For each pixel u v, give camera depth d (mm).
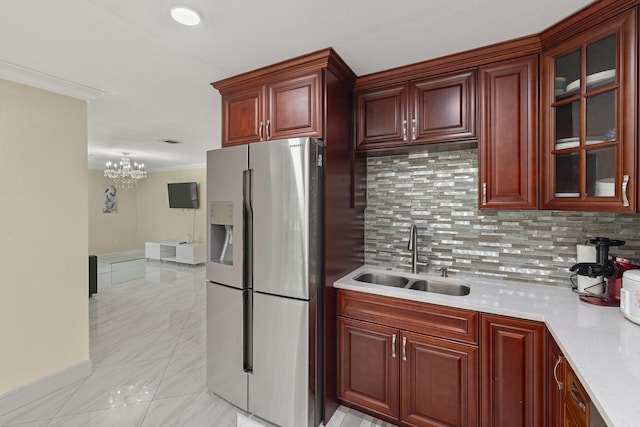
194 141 4406
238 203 1958
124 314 3824
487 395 1579
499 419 1551
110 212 7781
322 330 1889
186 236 7555
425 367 1732
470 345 1616
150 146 4805
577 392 1097
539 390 1452
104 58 1882
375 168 2465
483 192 1775
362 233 2455
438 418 1704
